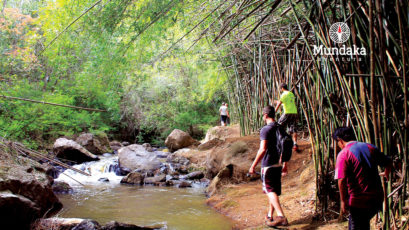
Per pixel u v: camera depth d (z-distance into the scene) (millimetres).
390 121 2957
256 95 8734
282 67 8031
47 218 4523
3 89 10867
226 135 11875
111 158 11836
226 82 13500
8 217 4059
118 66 5574
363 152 2604
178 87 17766
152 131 20641
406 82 2574
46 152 11344
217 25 5910
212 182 6891
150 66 6094
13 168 4922
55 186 6809
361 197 2564
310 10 3256
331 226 3537
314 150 3955
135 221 4699
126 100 17609
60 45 5246
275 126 3869
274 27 6051
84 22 4770
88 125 15609
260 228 3846
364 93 2969
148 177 8391
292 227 3723
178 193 6809
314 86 4047
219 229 4262
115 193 6801
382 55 2666
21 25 11898
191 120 18891
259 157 3781
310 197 4535
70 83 14539
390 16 2850
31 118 11547
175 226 4434
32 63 10367
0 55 10945
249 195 5598
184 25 5977
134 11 4680
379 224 3213
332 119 3746
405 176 2877
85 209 5422
